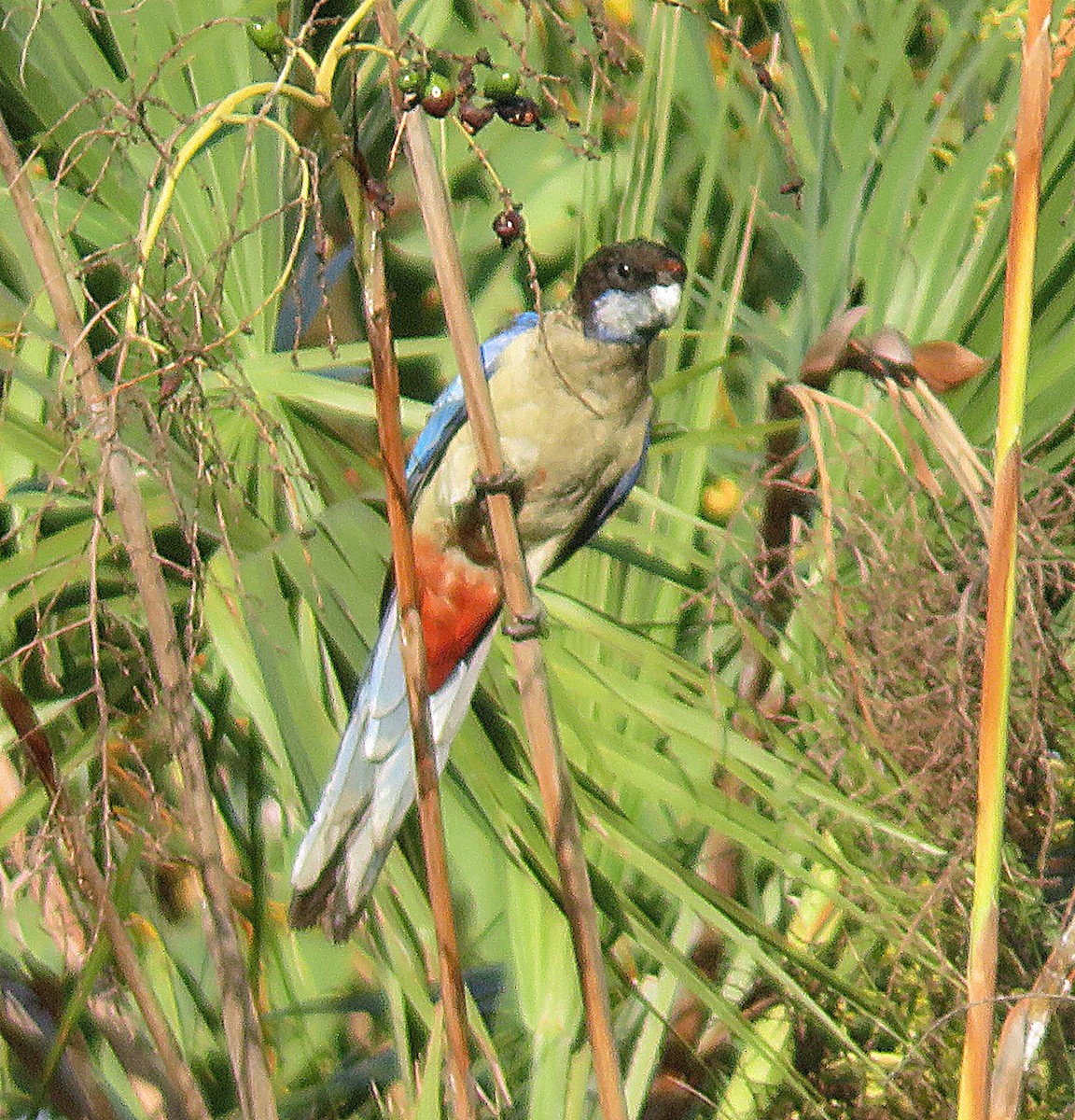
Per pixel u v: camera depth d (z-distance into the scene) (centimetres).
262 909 590
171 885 715
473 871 834
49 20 696
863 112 807
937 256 792
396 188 1047
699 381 769
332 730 541
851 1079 750
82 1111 653
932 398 656
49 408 654
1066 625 693
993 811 445
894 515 643
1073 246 768
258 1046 461
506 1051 745
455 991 448
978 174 802
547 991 653
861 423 756
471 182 1053
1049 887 716
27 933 648
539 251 1053
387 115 736
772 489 719
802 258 830
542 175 1062
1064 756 666
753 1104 746
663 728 626
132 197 680
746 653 723
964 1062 447
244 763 688
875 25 897
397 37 415
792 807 681
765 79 524
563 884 464
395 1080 761
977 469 663
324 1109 740
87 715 601
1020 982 693
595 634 632
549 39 865
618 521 711
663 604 723
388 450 432
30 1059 654
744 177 784
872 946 749
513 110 423
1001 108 810
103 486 398
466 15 888
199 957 714
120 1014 663
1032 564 607
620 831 604
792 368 786
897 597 626
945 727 600
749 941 610
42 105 693
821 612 651
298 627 601
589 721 633
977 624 609
